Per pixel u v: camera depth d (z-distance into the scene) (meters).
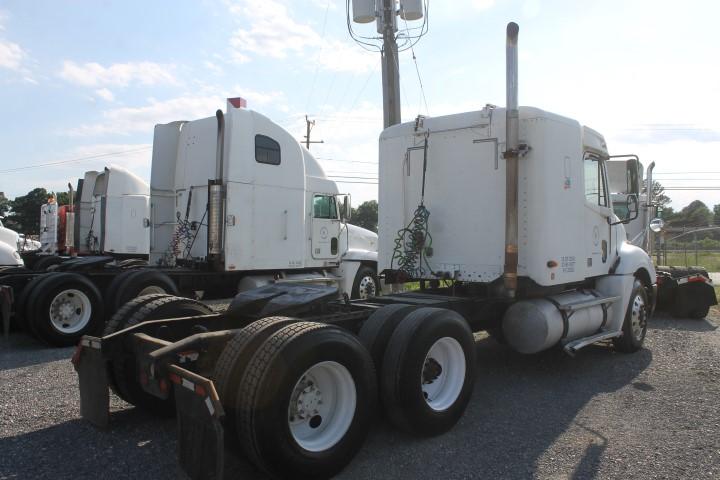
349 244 12.61
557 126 5.69
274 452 3.14
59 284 7.56
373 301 5.49
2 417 4.59
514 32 5.26
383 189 6.54
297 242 10.40
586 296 6.46
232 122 9.22
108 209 14.57
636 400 5.16
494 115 5.66
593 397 5.26
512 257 5.30
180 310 4.80
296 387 3.38
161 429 4.34
